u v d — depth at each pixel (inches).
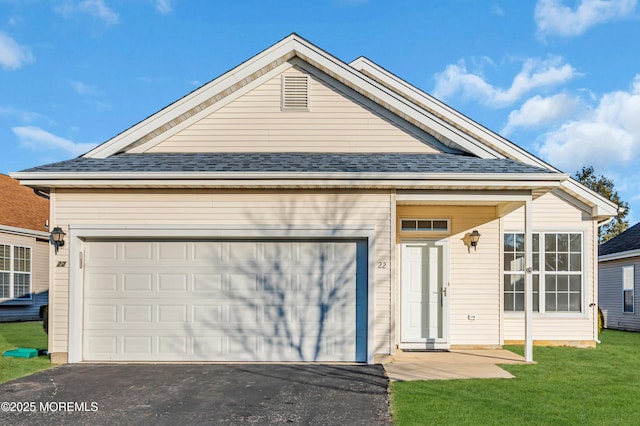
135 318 339.9
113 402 239.9
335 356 337.4
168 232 339.0
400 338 405.1
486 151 379.2
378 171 327.3
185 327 339.6
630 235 790.5
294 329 339.3
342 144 394.3
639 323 674.2
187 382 279.1
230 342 338.6
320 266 342.3
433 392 252.7
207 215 340.2
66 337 335.3
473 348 403.2
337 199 339.9
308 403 237.0
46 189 349.4
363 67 468.4
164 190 341.4
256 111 397.7
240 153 390.6
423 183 326.3
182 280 342.0
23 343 434.6
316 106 397.4
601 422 204.4
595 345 448.5
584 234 459.5
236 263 343.3
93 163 354.9
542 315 452.4
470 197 342.0
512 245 454.3
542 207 463.2
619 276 735.1
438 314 409.1
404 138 395.9
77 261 338.0
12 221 721.0
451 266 409.1
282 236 338.6
